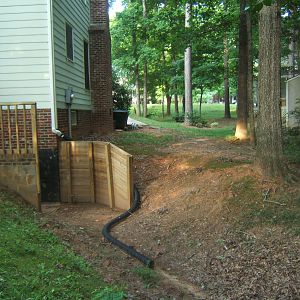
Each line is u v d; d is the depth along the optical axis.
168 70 34.78
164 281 5.79
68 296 4.02
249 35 14.22
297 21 15.35
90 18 17.14
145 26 18.48
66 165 10.70
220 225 7.02
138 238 7.41
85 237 7.29
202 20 16.19
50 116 10.51
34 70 10.43
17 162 8.77
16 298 3.63
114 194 10.05
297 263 5.72
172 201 8.48
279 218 6.77
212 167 9.65
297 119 16.17
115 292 4.46
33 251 5.14
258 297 5.25
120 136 16.19
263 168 7.86
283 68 24.31
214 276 5.86
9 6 10.34
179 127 23.05
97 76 16.95
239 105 15.68
